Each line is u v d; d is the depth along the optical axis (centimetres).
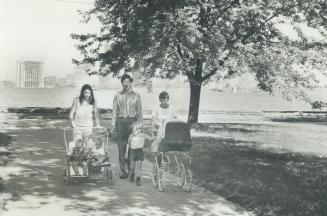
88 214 683
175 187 912
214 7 2216
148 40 1989
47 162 1122
